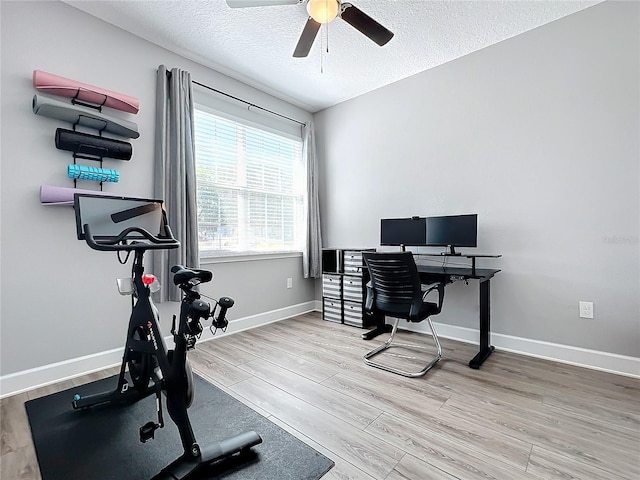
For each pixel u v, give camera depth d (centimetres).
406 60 295
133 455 140
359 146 372
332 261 379
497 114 272
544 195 251
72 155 221
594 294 231
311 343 289
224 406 181
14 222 199
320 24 200
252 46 271
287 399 189
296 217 402
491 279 276
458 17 237
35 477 128
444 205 305
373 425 162
